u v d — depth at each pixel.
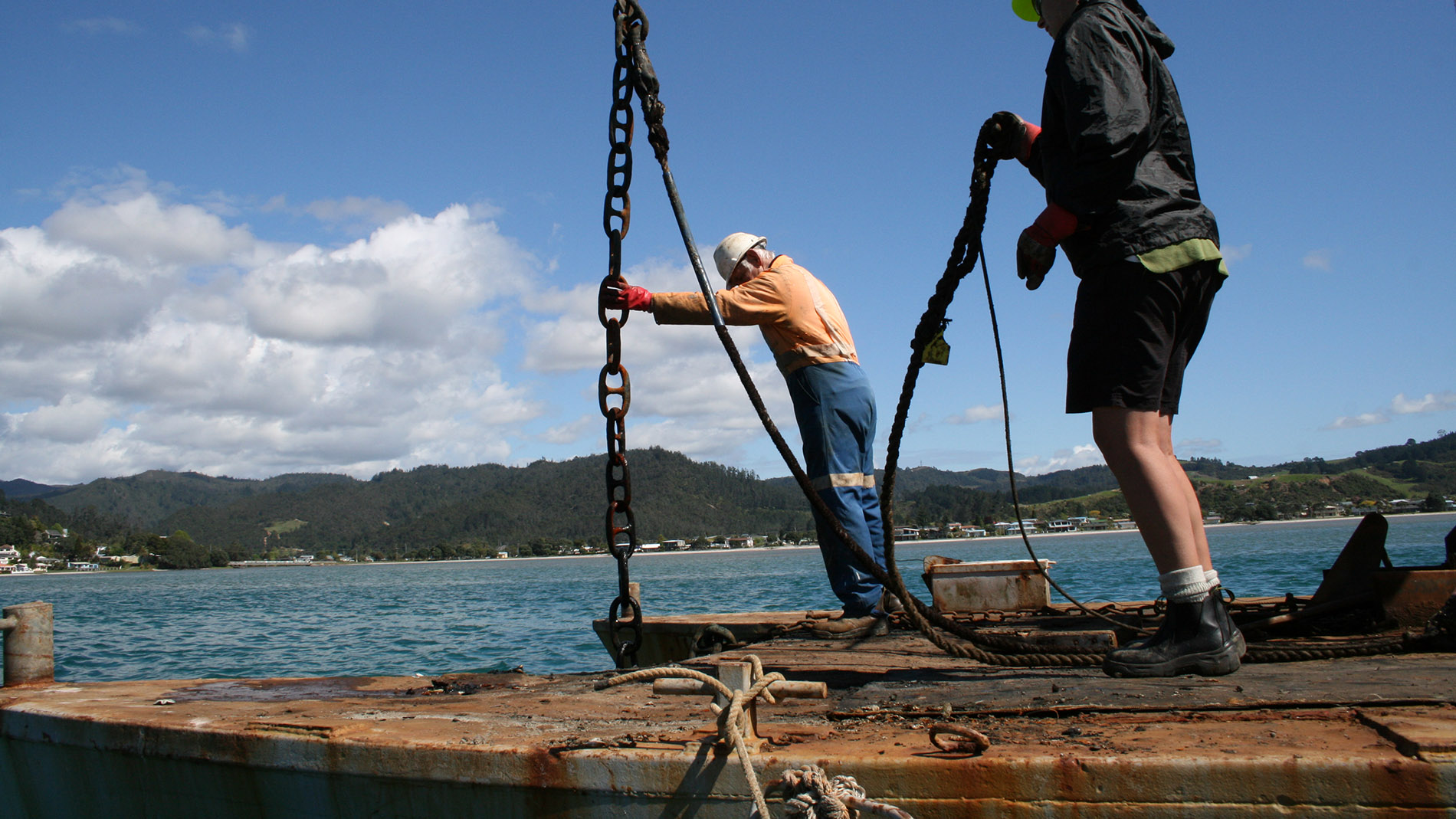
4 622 3.15
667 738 1.78
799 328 3.93
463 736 1.90
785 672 2.76
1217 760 1.37
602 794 1.69
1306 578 24.14
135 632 22.67
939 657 3.09
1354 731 1.52
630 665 3.65
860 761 1.54
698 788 1.62
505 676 3.00
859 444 4.02
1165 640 2.24
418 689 2.81
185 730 2.17
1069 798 1.43
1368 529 3.18
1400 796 1.29
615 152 3.47
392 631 20.08
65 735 2.45
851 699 2.21
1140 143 2.14
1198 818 1.37
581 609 26.30
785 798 1.53
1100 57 2.18
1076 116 2.15
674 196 3.06
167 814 2.22
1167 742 1.52
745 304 3.81
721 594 30.86
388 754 1.87
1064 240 2.39
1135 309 2.23
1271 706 1.75
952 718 1.89
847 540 2.70
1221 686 2.01
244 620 27.05
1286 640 2.81
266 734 2.04
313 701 2.58
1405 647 2.41
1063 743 1.56
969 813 1.48
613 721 2.06
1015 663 2.58
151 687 2.98
